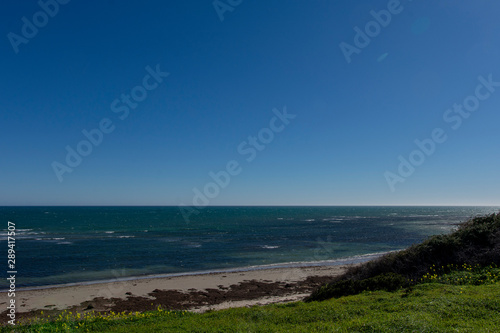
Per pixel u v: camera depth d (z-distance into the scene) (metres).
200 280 28.22
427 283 13.13
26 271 31.53
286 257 40.94
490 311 8.54
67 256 39.50
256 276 29.80
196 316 12.77
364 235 66.56
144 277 29.80
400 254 16.61
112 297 22.94
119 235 64.56
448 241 16.11
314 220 121.44
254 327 9.73
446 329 7.48
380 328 7.99
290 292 24.41
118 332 10.37
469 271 13.90
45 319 17.89
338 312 10.46
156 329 10.35
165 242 53.91
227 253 43.53
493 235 15.70
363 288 14.28
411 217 145.25
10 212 175.25
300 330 8.78
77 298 22.64
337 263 37.00
